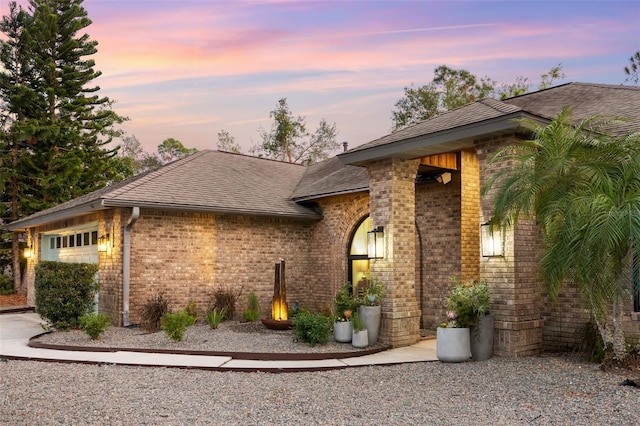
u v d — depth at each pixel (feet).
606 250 20.10
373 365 28.68
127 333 39.86
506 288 28.19
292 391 23.06
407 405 20.06
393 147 33.37
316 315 34.99
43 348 34.78
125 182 55.62
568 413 17.79
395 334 34.30
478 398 20.47
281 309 42.63
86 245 53.98
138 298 44.11
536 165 23.82
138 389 23.57
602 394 19.56
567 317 29.76
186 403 21.07
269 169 62.23
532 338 28.60
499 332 28.40
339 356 30.81
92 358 30.89
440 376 24.80
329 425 17.85
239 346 33.53
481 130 28.58
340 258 50.60
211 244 48.34
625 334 26.40
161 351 32.45
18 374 27.02
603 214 19.97
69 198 85.76
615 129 29.60
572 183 22.94
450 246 41.50
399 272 34.94
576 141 22.91
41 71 86.07
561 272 21.62
